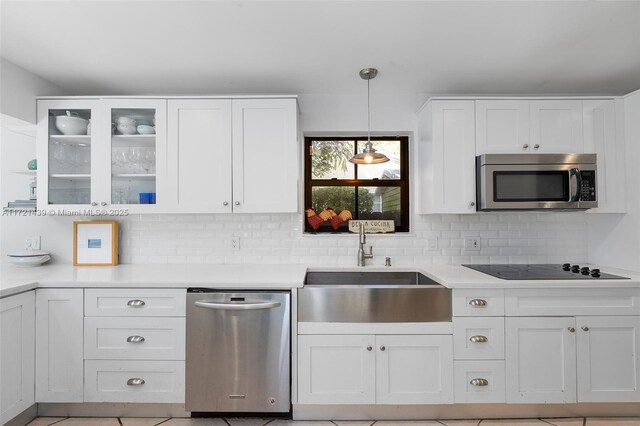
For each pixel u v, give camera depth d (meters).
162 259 2.53
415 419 1.91
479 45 1.86
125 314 1.87
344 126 2.55
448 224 2.55
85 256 2.45
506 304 1.86
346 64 2.08
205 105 2.22
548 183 2.13
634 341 1.85
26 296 1.80
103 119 2.21
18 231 2.52
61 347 1.86
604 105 2.20
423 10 1.56
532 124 2.20
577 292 1.86
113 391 1.87
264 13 1.58
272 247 2.54
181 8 1.53
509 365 1.85
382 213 2.65
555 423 1.86
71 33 1.72
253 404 1.84
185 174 2.21
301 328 1.86
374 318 1.86
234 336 1.84
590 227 2.50
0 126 2.20
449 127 2.21
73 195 2.28
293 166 2.22
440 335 1.85
